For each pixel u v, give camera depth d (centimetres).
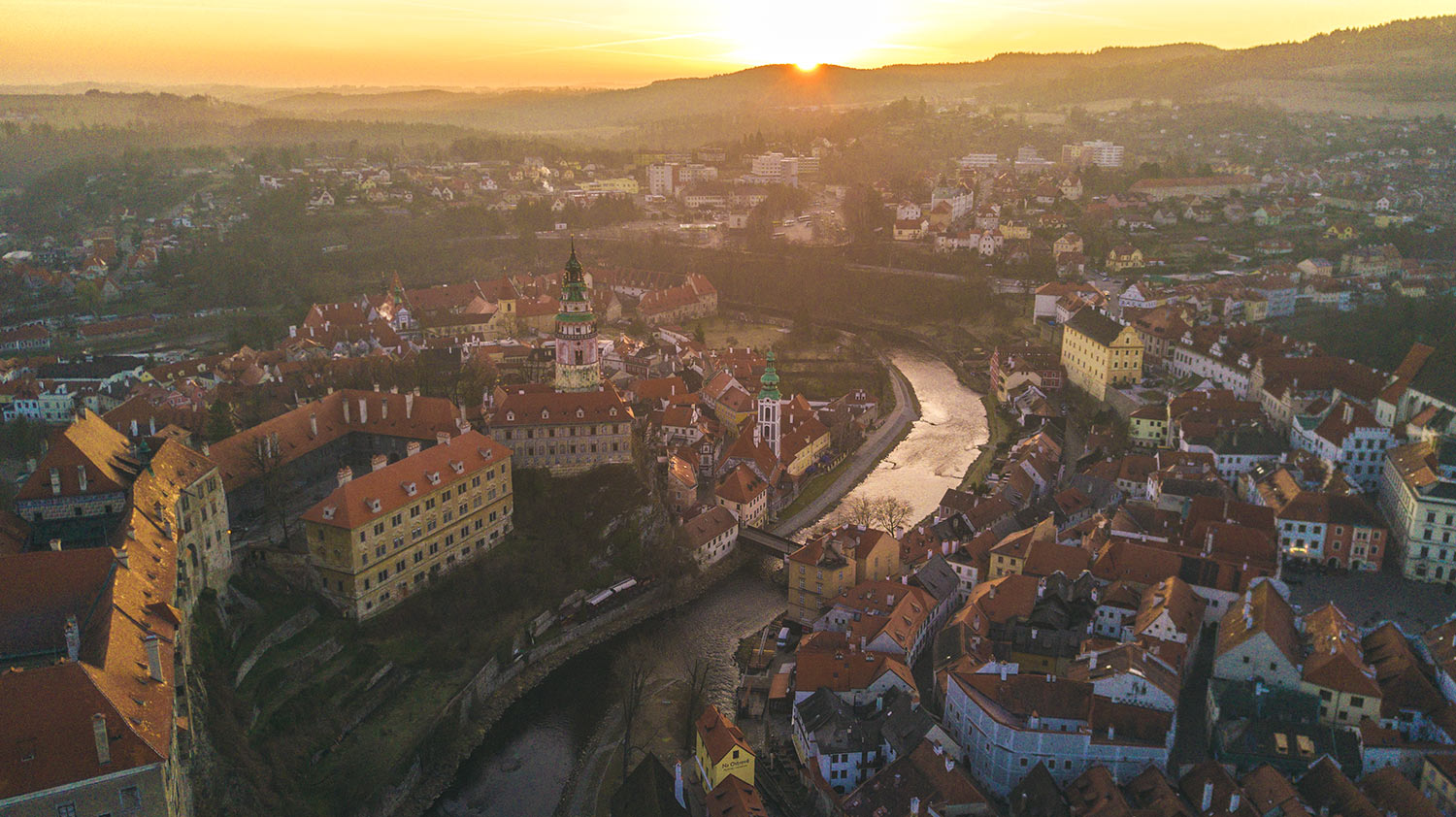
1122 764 14488
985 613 18188
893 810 13688
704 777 15262
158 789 10181
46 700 9869
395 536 18300
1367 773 13962
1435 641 16200
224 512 17275
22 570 11931
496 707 17838
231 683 15175
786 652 19088
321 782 14900
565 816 15262
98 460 15238
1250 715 15025
